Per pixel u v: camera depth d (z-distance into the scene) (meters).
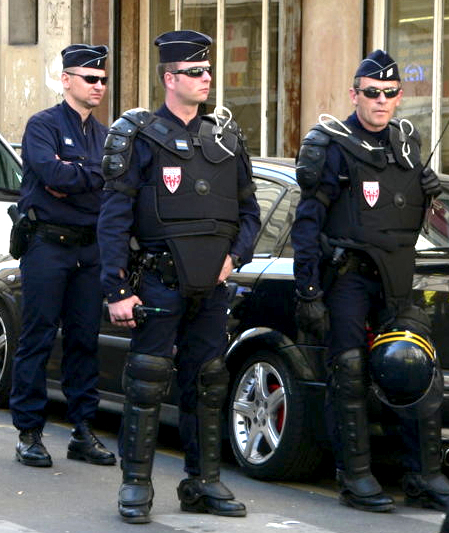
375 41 15.64
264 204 8.27
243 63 17.39
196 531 6.55
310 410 7.57
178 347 6.86
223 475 8.05
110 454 8.19
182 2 18.45
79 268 8.12
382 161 7.03
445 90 14.98
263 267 7.97
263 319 7.88
